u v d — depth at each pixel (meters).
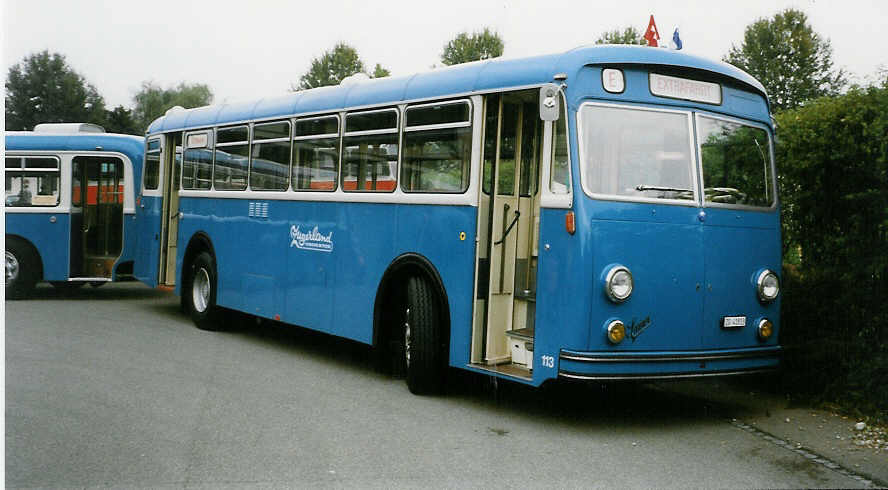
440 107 8.08
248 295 11.20
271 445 6.40
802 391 8.05
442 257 7.93
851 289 7.67
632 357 6.61
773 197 7.60
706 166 7.19
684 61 7.16
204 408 7.54
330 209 9.59
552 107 6.78
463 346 7.68
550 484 5.54
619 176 6.80
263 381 8.78
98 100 58.75
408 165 8.46
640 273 6.73
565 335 6.63
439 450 6.33
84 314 13.51
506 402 8.02
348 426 7.01
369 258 8.91
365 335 8.96
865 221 7.53
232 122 11.77
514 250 7.81
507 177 7.77
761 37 31.88
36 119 57.28
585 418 7.42
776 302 7.42
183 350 10.49
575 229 6.62
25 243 15.14
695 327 6.94
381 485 5.48
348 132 9.41
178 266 13.04
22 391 8.07
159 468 5.80
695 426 7.14
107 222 15.45
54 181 15.20
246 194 11.31
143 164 14.34
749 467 5.96
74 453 6.13
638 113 6.96
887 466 5.98
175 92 78.38
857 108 7.68
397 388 8.58
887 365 7.22
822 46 31.50
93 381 8.56
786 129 8.26
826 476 5.75
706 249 7.04
